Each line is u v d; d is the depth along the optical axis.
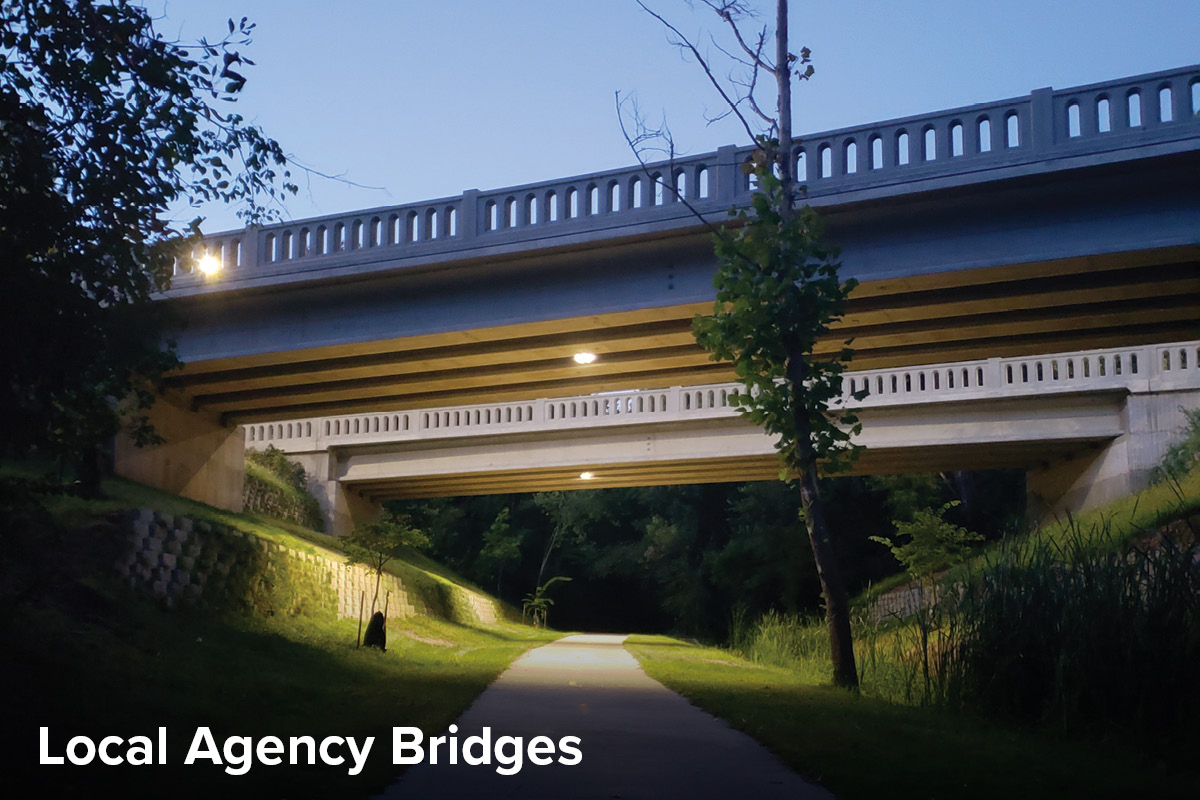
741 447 36.56
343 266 22.33
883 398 34.19
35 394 10.53
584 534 74.00
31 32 9.43
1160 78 17.00
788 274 16.64
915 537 29.95
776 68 17.81
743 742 10.43
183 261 11.41
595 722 11.95
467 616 45.62
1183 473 27.47
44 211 9.73
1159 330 22.14
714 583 57.19
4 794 6.88
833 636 17.17
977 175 17.77
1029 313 21.03
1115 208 17.47
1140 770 9.66
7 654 11.92
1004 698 13.12
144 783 7.33
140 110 10.02
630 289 20.58
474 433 40.53
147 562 19.59
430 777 8.03
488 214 21.59
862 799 7.31
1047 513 37.31
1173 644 11.73
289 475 42.59
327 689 14.93
